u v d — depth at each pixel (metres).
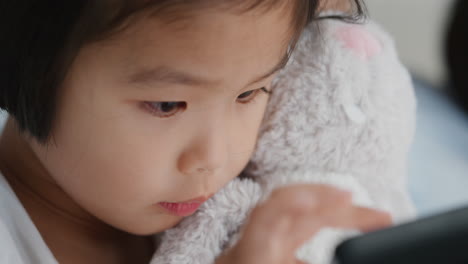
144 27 0.40
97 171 0.45
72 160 0.45
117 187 0.46
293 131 0.50
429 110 0.94
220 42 0.41
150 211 0.47
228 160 0.47
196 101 0.43
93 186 0.46
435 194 0.77
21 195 0.49
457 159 0.85
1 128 0.61
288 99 0.51
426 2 1.04
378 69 0.52
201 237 0.47
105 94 0.43
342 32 0.53
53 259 0.47
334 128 0.51
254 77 0.44
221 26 0.41
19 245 0.47
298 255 0.47
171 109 0.44
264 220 0.43
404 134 0.53
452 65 0.71
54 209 0.49
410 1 1.08
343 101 0.51
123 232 0.53
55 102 0.44
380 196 0.53
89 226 0.51
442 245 0.34
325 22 0.53
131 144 0.44
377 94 0.52
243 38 0.42
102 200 0.46
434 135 0.89
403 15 1.07
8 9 0.43
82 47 0.42
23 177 0.49
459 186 0.79
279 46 0.44
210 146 0.45
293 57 0.51
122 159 0.45
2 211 0.46
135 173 0.45
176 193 0.46
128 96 0.43
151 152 0.44
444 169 0.82
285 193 0.43
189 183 0.46
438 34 0.99
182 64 0.41
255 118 0.48
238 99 0.46
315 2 0.48
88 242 0.50
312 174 0.50
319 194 0.43
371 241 0.34
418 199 0.76
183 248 0.47
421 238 0.34
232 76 0.43
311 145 0.51
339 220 0.42
